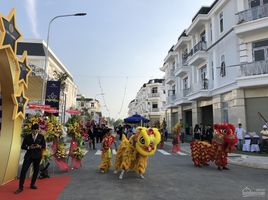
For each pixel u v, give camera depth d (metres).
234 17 22.61
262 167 13.00
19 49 33.75
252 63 20.39
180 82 39.31
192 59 30.25
